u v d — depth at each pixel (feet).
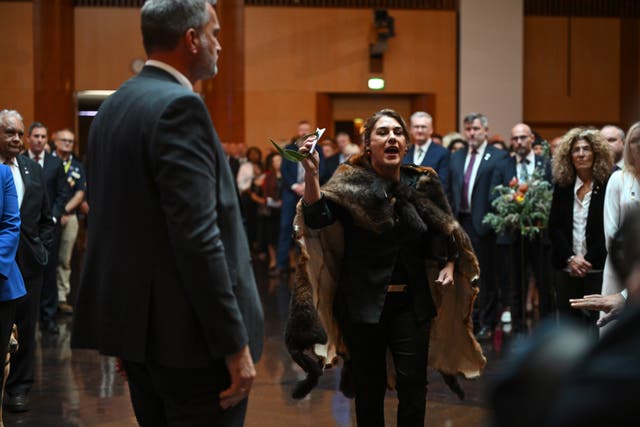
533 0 65.67
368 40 63.82
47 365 24.49
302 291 13.92
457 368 15.33
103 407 19.88
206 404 9.83
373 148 14.07
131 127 9.43
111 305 9.65
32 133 29.89
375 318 13.75
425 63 64.03
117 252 9.59
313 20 63.67
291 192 43.01
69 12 63.62
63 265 33.99
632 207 5.07
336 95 65.26
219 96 63.52
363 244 13.96
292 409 19.51
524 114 66.08
